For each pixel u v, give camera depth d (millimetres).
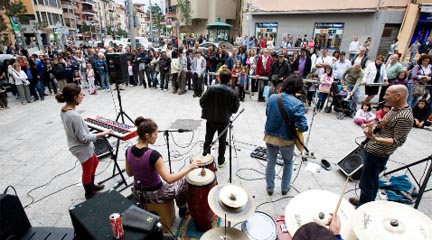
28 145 4793
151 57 9359
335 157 4320
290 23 16625
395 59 6320
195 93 8234
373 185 2730
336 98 6402
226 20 28297
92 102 7695
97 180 3637
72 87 2641
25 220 2271
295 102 2779
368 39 12898
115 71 6027
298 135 2893
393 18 13594
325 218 1715
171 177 2160
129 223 1749
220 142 3766
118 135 3121
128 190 3381
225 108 3541
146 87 9641
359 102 7379
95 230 1754
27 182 3596
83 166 2963
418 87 5840
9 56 10148
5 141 4977
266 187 3441
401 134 2387
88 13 59250
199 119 6180
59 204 3127
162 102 7688
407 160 4234
